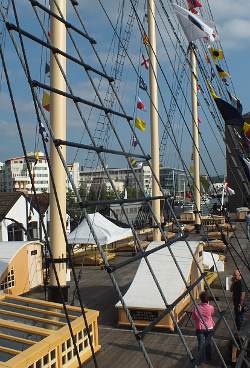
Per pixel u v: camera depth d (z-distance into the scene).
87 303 13.20
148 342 9.66
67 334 7.91
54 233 10.66
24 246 15.39
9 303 9.18
